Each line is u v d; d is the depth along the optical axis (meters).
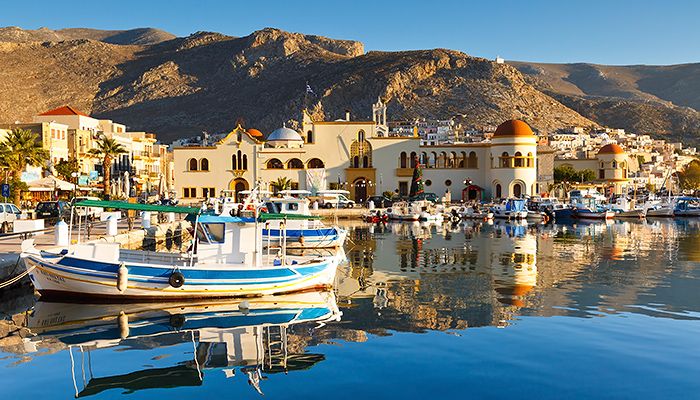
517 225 82.06
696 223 87.81
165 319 24.39
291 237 51.69
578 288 31.39
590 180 149.88
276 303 27.62
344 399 15.87
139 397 16.08
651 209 102.31
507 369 18.08
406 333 22.06
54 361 18.92
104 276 26.81
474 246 53.12
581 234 66.69
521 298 28.70
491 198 116.25
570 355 19.38
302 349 20.09
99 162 97.19
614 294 29.69
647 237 62.62
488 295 29.47
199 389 16.61
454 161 118.75
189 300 27.80
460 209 93.88
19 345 20.62
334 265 31.64
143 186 115.12
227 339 21.39
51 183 61.34
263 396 16.11
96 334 22.02
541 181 137.00
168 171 138.75
